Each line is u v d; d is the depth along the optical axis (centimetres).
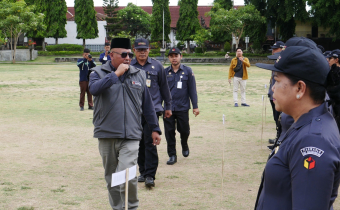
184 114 676
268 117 1143
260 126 1001
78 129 952
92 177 584
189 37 5897
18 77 2575
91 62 1255
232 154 721
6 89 1883
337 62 573
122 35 5944
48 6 5744
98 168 632
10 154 711
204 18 7631
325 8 3856
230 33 4962
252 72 3184
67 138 852
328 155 165
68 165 646
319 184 162
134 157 415
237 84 1376
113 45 417
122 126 406
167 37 6225
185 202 484
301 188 166
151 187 533
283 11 4300
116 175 289
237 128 974
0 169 617
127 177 297
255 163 658
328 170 162
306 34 5188
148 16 6994
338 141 174
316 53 184
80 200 489
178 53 668
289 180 179
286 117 342
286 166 180
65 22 5859
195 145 798
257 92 1820
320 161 164
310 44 200
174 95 670
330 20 3881
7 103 1423
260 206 193
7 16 4791
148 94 441
